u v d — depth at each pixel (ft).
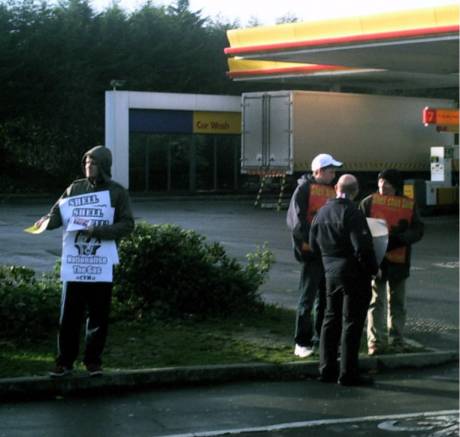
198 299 34.83
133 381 26.48
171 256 34.32
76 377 25.86
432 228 84.89
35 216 93.91
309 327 29.43
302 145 113.19
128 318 33.47
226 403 24.90
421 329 35.86
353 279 26.89
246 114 116.37
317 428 22.22
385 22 85.05
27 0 147.23
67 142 147.02
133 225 26.32
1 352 28.66
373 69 112.37
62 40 148.46
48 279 34.47
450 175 103.24
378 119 123.44
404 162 127.65
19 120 143.84
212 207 111.45
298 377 28.32
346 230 26.73
